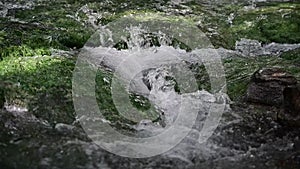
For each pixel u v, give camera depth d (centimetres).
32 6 422
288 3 468
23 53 299
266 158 222
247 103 272
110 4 437
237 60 340
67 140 222
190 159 219
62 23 378
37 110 243
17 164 204
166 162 215
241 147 230
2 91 249
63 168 204
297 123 242
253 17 424
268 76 274
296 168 215
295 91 244
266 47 374
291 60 339
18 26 352
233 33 392
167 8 436
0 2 429
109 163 210
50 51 311
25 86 257
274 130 243
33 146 215
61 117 240
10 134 223
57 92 258
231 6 460
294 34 390
